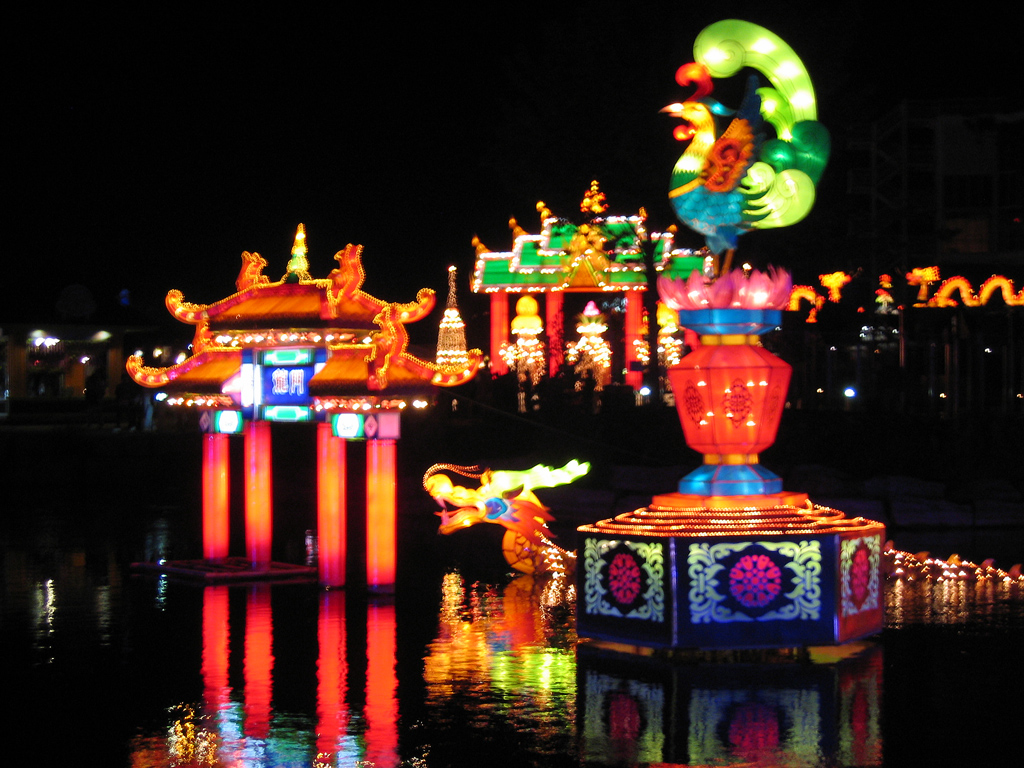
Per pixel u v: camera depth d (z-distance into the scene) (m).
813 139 9.38
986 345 25.30
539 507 13.22
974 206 40.12
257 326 12.35
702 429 8.95
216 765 6.37
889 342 25.69
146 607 11.21
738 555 8.34
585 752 6.47
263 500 13.23
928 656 8.74
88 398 36.34
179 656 9.01
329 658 8.91
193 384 13.25
